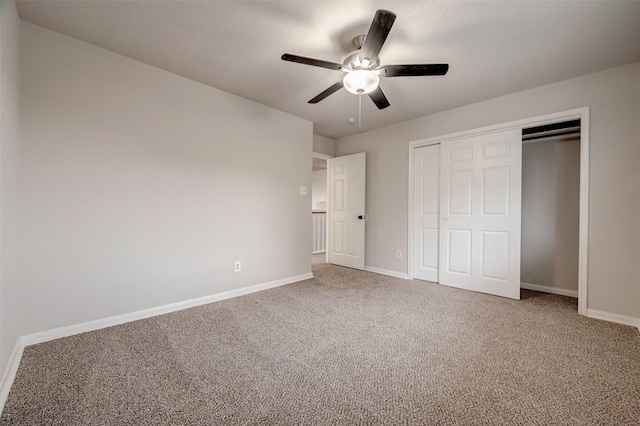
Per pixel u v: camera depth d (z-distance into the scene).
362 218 4.34
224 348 1.87
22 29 1.83
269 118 3.35
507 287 2.99
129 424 1.20
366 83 1.97
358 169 4.40
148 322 2.29
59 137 1.98
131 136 2.31
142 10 1.74
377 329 2.19
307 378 1.54
